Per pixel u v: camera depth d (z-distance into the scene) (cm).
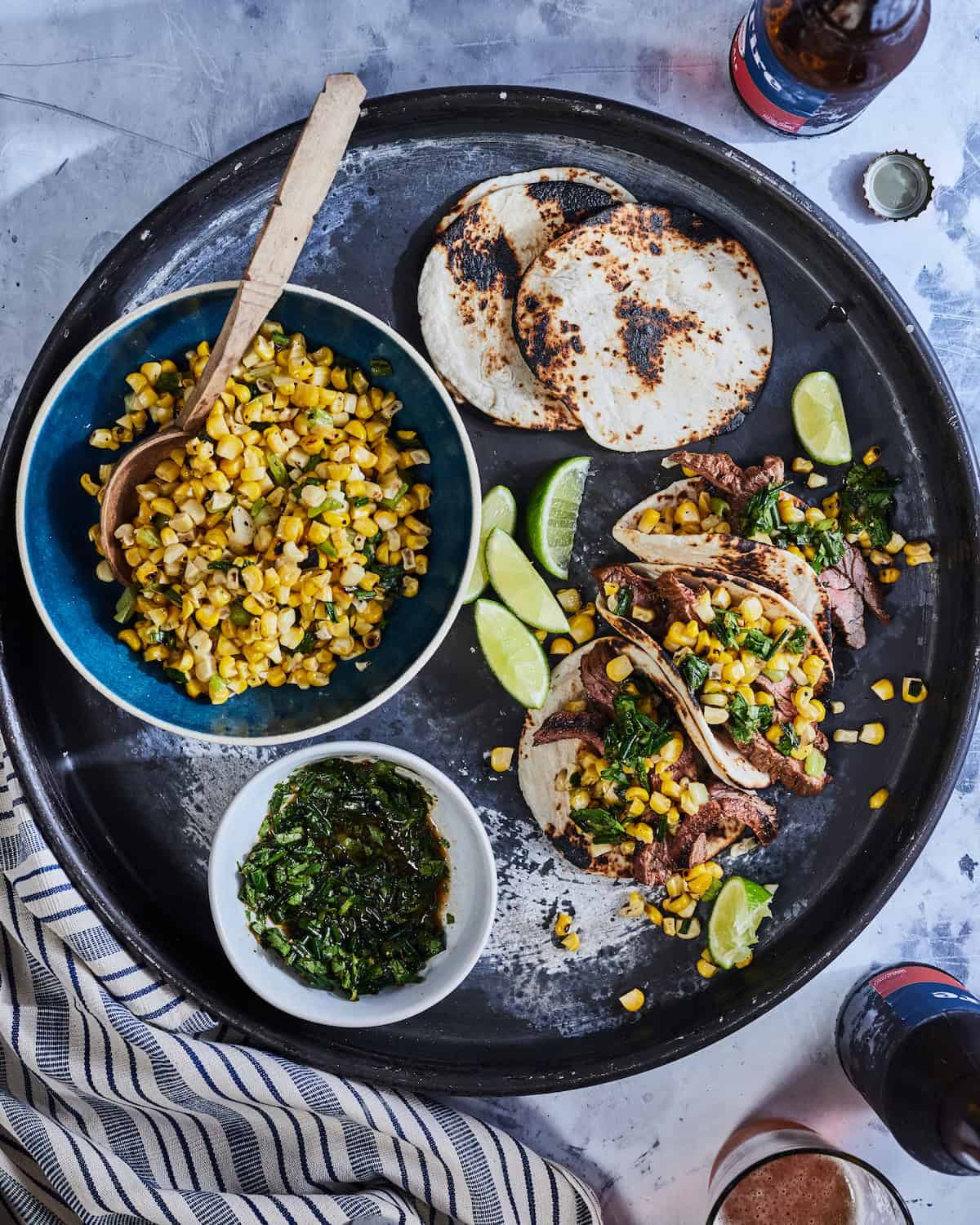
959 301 71
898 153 69
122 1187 66
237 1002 67
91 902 65
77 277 68
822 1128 72
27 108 68
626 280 66
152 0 68
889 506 67
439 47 69
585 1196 69
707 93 69
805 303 67
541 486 66
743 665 65
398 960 66
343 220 66
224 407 62
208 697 64
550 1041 68
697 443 67
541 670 66
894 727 68
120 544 63
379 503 64
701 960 68
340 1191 70
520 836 67
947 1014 66
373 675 65
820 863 68
